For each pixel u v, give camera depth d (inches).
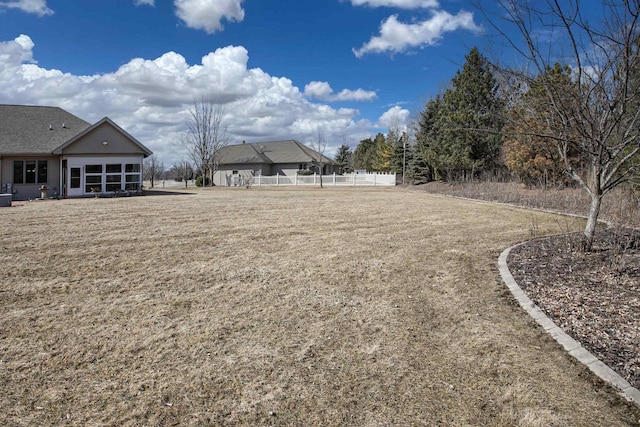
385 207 567.2
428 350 139.5
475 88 902.4
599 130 222.1
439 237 336.8
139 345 140.0
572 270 221.0
